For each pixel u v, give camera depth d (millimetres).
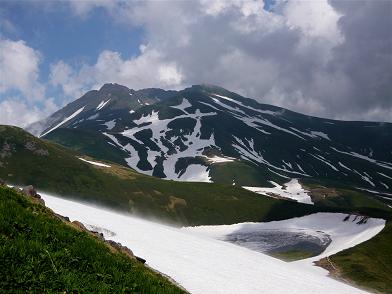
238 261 83750
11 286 13578
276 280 74125
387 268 143000
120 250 35281
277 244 179000
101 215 102250
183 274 55719
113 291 16641
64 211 86750
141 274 22000
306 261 152500
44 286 14391
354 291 98375
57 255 17344
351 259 148125
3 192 24156
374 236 171750
